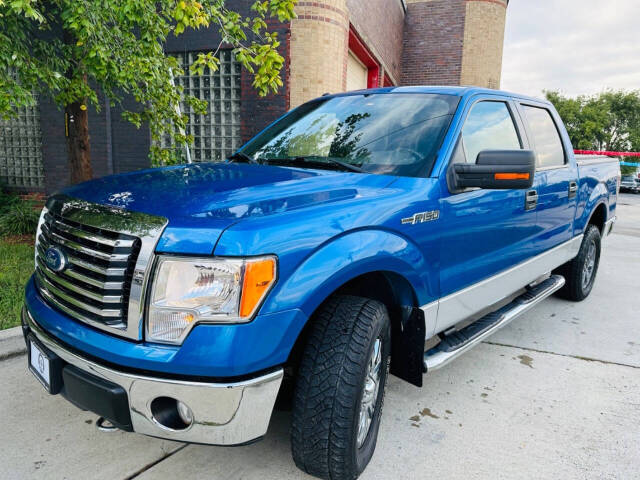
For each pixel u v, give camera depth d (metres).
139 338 1.76
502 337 4.19
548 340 4.13
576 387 3.30
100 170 8.89
